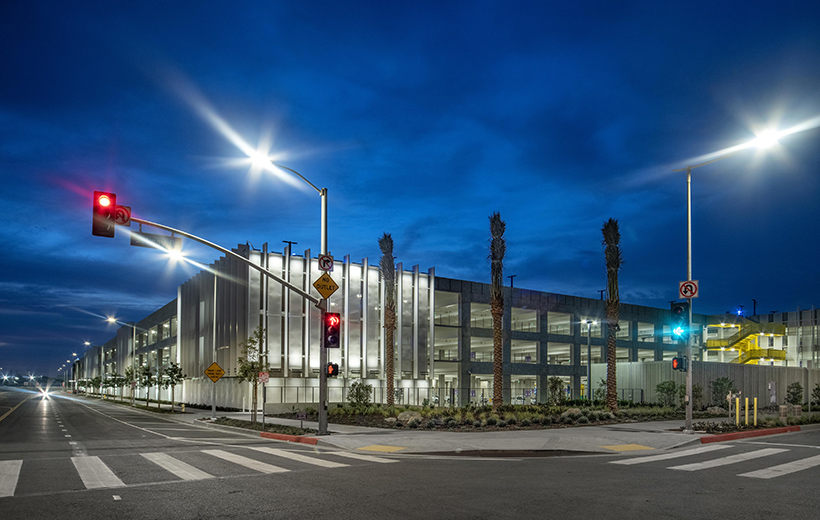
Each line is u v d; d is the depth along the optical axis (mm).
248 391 47375
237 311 49938
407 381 54688
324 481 11711
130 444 20156
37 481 11766
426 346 57500
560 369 68438
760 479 12211
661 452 17375
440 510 9023
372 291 53969
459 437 21078
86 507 9281
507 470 13430
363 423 29219
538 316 67562
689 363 22578
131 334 108125
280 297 49188
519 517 8570
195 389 63656
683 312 22859
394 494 10297
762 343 81688
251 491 10594
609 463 14805
